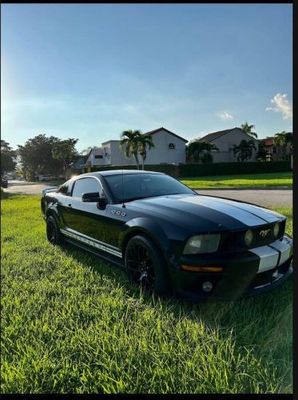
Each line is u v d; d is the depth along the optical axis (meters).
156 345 2.09
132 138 37.38
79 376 1.86
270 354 1.98
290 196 11.77
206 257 2.45
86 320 2.48
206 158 44.91
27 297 2.94
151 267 2.81
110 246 3.39
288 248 2.78
